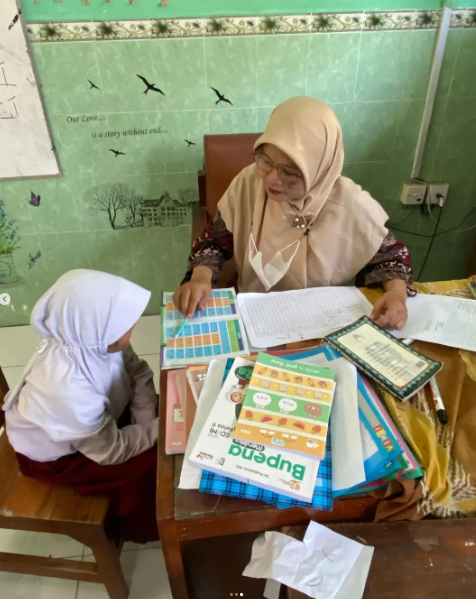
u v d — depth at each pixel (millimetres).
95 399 1004
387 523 702
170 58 1657
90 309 935
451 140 1922
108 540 1043
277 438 716
